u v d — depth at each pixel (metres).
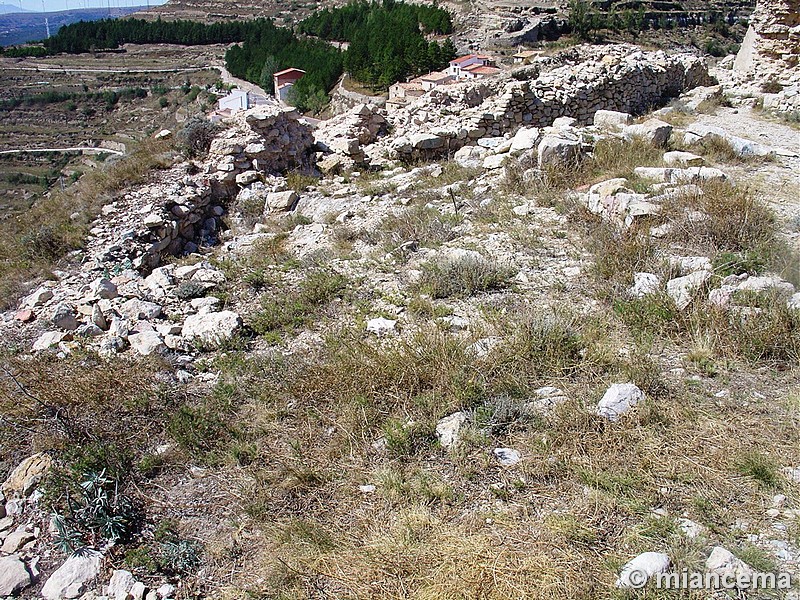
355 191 11.34
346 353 5.66
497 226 8.52
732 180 9.30
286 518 4.06
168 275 7.88
